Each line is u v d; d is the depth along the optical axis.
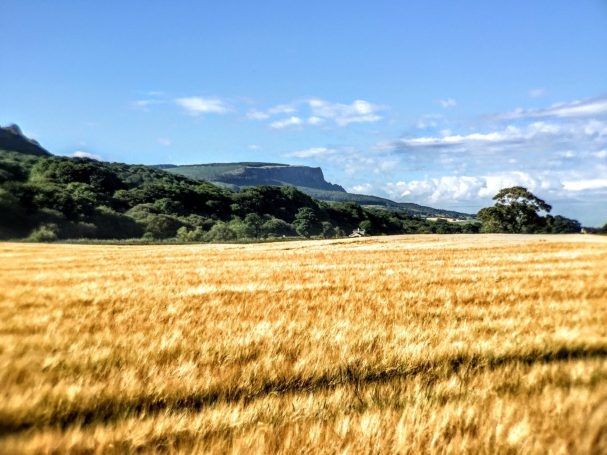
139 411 5.09
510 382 5.61
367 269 22.06
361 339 7.45
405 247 44.31
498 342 7.32
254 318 9.35
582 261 25.22
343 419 4.54
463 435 4.27
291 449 4.06
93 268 23.27
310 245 53.94
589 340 7.35
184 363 6.21
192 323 8.92
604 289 13.52
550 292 13.05
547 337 7.52
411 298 12.19
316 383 5.96
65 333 7.96
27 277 17.73
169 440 4.35
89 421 4.86
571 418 4.28
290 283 16.02
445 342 7.22
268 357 6.46
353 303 11.22
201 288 14.58
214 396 5.49
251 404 5.10
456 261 26.28
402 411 4.79
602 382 5.27
